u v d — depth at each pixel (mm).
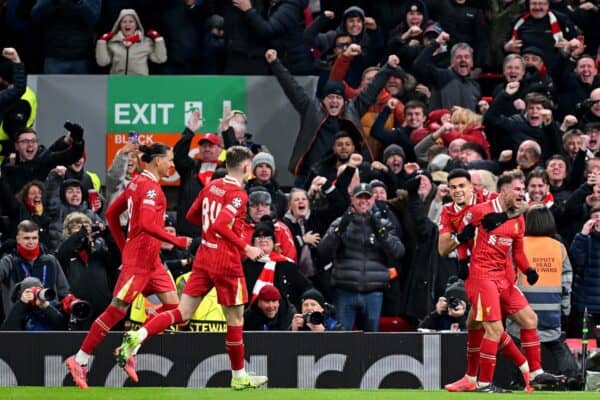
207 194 39781
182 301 39812
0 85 61000
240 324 39938
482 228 40375
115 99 61719
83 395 38219
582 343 45531
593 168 54688
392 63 58656
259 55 62250
